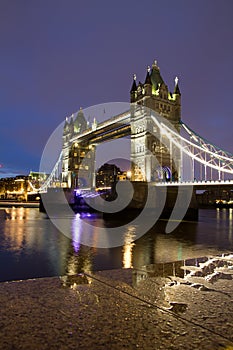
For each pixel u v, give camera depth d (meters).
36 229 32.50
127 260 16.64
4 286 3.95
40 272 14.16
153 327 2.83
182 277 4.53
